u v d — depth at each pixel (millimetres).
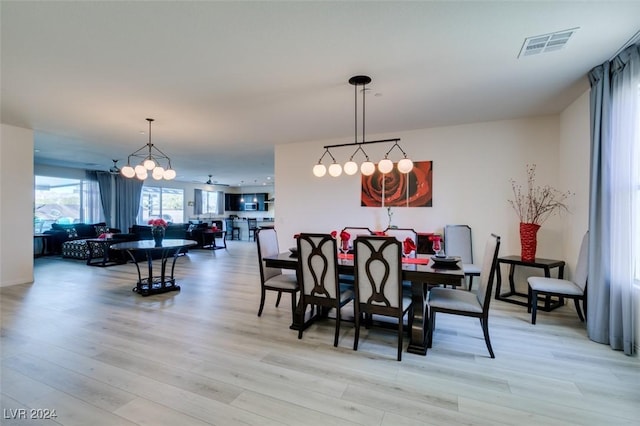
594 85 2918
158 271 6266
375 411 1882
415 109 4043
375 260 2584
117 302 4113
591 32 2301
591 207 2875
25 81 3176
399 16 2121
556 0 1956
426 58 2705
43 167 8734
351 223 5516
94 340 2883
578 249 3645
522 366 2412
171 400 1982
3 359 2510
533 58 2701
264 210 14430
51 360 2494
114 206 10406
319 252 2826
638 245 2559
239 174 10828
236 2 1969
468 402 1967
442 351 2678
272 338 2955
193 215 13422
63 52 2605
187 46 2514
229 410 1889
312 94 3527
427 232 4934
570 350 2678
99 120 4516
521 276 4453
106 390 2086
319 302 2902
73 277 5652
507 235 4504
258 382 2193
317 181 5809
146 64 2816
